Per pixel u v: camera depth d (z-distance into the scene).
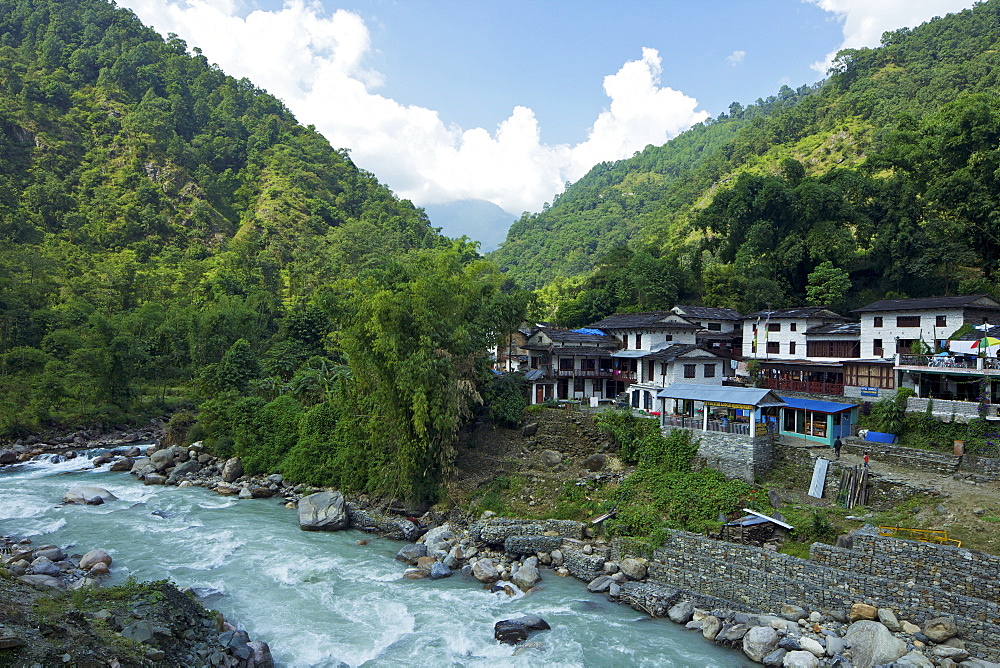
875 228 71.38
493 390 52.12
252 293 105.31
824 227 71.12
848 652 24.36
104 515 42.34
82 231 117.62
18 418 63.94
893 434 39.66
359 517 42.75
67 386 70.56
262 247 142.75
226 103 199.62
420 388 41.22
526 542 36.31
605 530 36.28
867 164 76.00
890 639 23.61
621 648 26.06
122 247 122.31
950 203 60.81
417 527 41.22
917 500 32.69
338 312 47.25
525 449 48.81
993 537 28.02
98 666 18.31
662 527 34.47
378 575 33.78
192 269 114.44
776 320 59.88
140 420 73.12
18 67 157.50
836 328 55.06
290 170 184.50
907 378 44.94
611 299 83.31
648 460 41.97
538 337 63.72
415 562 35.97
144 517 42.25
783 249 73.75
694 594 30.47
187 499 47.59
